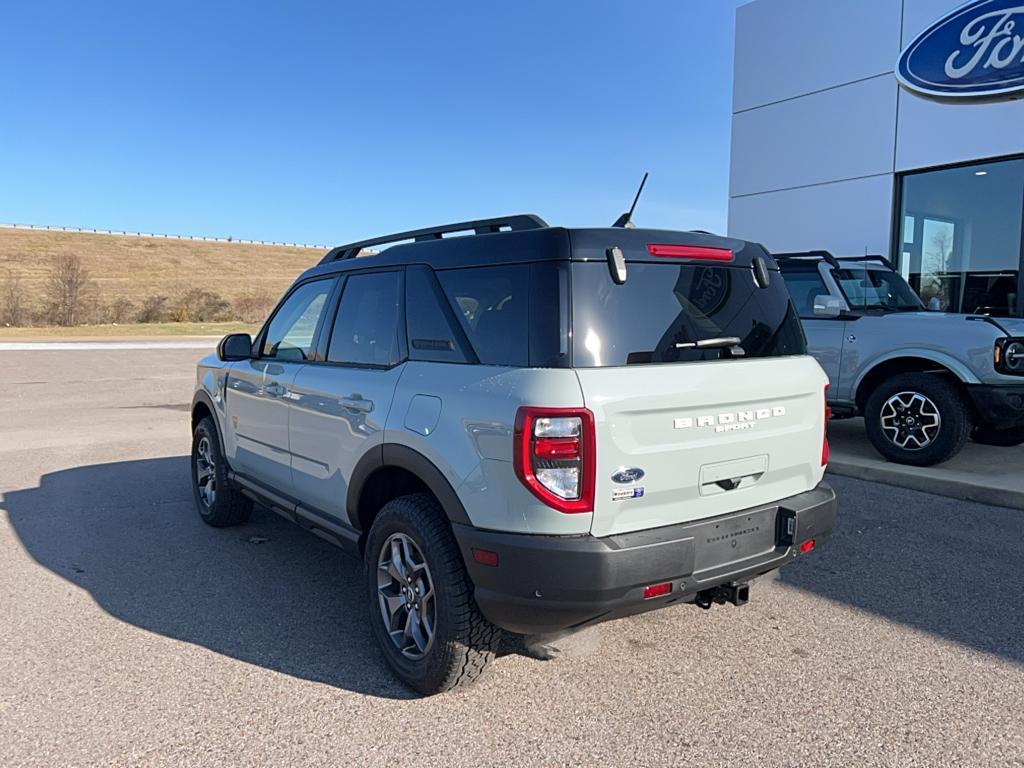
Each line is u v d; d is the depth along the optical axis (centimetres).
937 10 1006
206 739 291
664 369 295
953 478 634
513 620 288
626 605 280
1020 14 899
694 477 299
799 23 1171
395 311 362
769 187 1234
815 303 729
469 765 275
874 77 1084
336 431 380
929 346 675
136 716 307
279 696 324
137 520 587
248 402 484
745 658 356
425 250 353
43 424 1082
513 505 279
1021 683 332
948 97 969
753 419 320
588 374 278
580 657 358
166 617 406
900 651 362
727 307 332
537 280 293
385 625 343
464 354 315
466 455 294
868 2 1083
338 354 402
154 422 1102
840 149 1133
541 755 280
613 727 299
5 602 425
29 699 320
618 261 294
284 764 275
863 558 488
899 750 282
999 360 635
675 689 328
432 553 310
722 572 306
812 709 311
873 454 754
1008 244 969
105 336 3791
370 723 303
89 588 446
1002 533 536
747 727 298
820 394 359
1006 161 963
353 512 370
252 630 390
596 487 273
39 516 598
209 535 549
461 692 326
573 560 271
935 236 1045
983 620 396
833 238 1153
